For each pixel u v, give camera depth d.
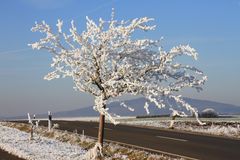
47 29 13.80
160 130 30.48
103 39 13.75
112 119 12.86
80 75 14.06
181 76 13.91
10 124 36.78
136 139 23.25
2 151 18.81
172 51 13.37
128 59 14.03
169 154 17.17
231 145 20.84
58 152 17.25
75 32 13.71
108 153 15.65
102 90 14.04
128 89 13.58
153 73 14.11
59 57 13.96
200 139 23.73
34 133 27.25
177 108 12.98
